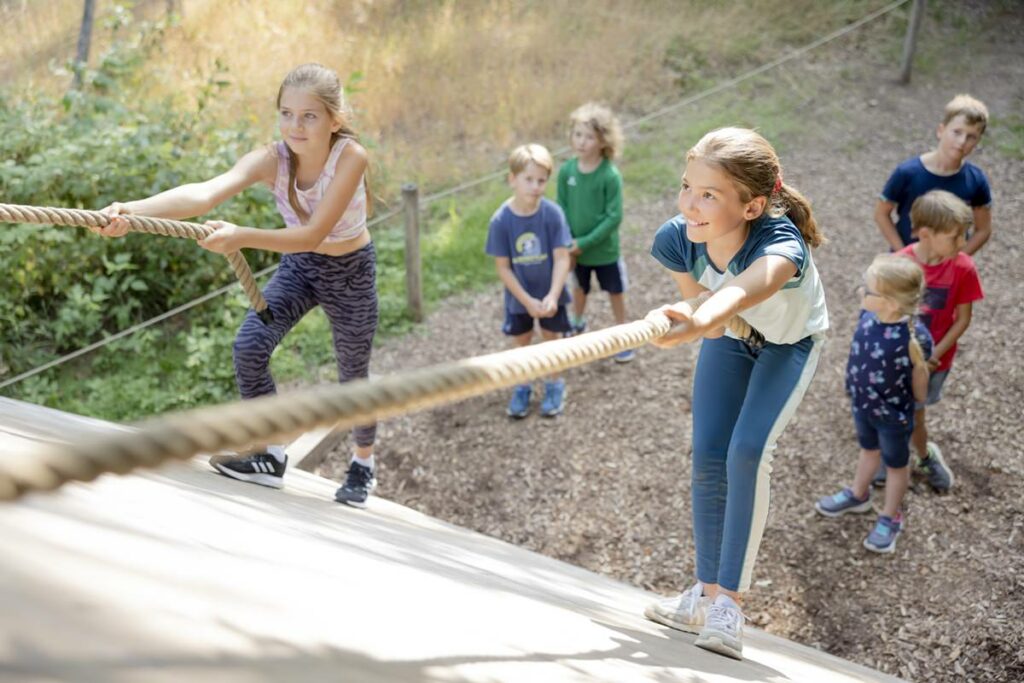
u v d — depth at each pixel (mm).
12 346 7633
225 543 1755
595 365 7168
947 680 4500
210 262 8156
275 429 987
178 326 8031
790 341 3221
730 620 3068
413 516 4527
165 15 11484
